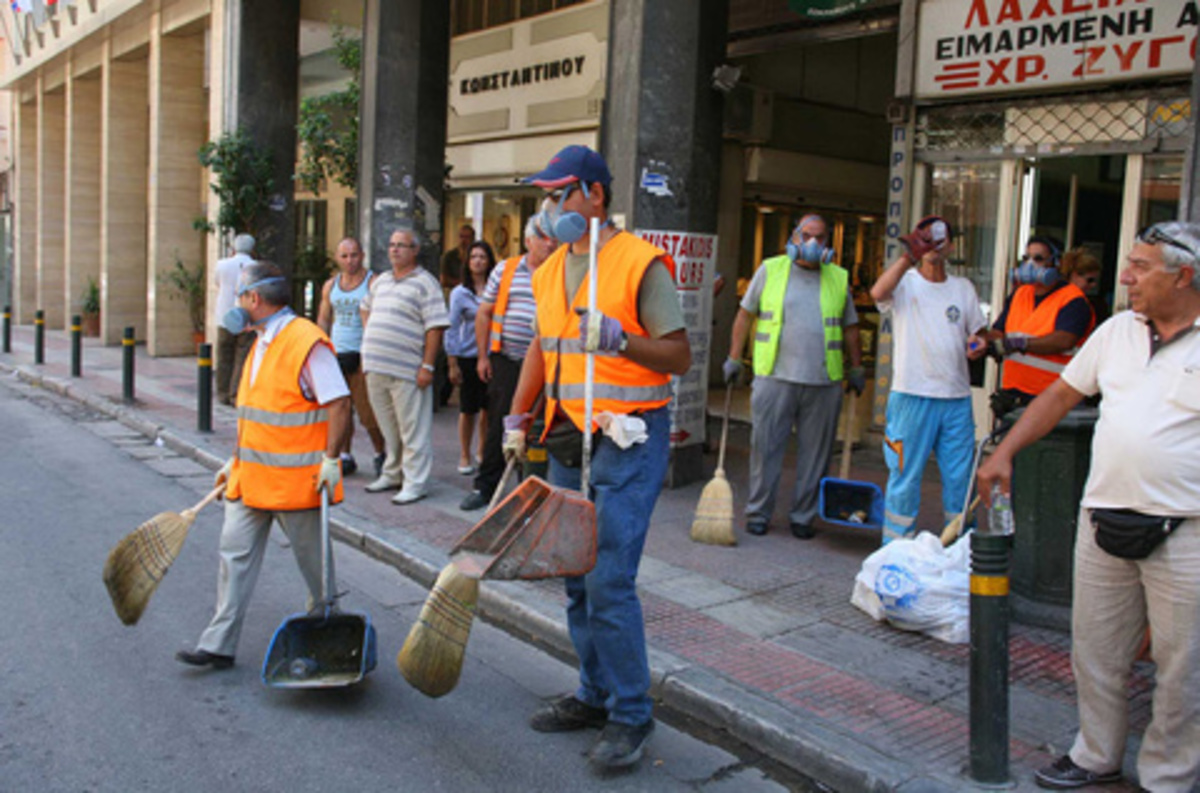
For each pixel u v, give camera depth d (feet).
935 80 27.12
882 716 14.03
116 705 14.25
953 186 27.81
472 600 12.26
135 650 16.24
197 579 19.98
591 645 13.67
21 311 84.48
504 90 45.96
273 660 14.35
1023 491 17.62
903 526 19.97
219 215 47.29
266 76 47.91
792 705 14.26
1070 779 12.06
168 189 58.08
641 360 11.97
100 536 22.84
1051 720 14.01
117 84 64.08
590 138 41.63
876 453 31.94
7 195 93.30
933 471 30.55
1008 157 26.37
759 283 22.81
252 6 47.16
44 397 44.21
